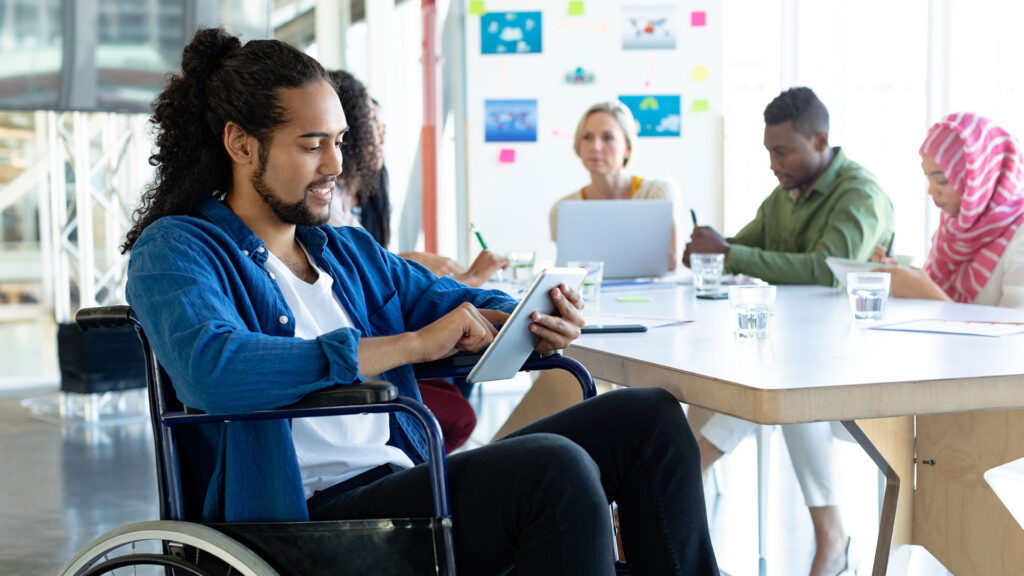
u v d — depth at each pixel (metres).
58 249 5.68
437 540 1.23
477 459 1.31
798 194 3.35
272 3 5.72
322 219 1.47
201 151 1.45
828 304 2.32
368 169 2.76
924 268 3.03
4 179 5.90
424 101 5.76
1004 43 3.60
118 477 3.81
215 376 1.21
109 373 4.86
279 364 1.21
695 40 5.10
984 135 2.79
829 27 4.80
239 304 1.39
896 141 4.28
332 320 1.54
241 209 1.48
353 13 5.87
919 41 4.10
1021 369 1.35
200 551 1.28
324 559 1.27
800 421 1.24
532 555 1.27
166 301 1.27
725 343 1.67
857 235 3.05
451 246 5.76
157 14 5.44
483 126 5.11
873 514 3.17
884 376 1.31
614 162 4.04
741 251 3.05
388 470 1.51
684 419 1.45
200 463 1.38
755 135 5.30
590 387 1.55
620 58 5.10
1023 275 2.65
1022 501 2.89
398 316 1.69
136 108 5.43
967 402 1.30
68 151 5.47
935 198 2.90
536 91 5.10
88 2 5.29
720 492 3.43
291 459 1.32
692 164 5.15
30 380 5.88
